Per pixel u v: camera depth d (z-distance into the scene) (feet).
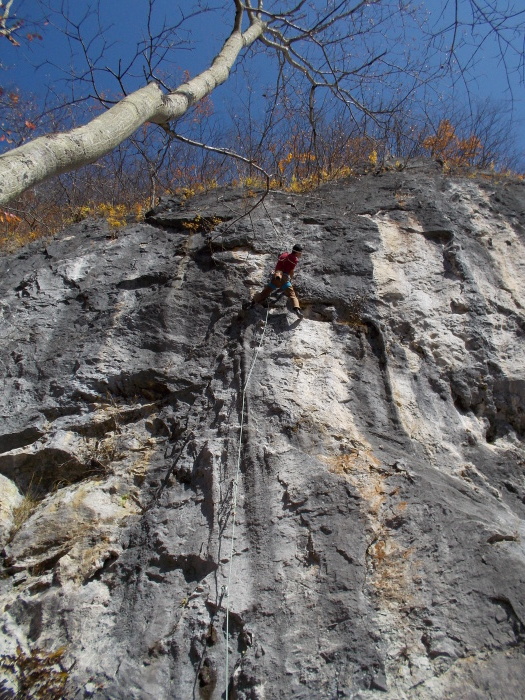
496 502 15.66
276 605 13.21
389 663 11.69
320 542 14.20
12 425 19.02
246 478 16.02
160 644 13.11
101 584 14.79
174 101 13.83
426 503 14.66
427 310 21.33
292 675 11.91
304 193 29.25
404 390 18.88
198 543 14.87
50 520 16.28
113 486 17.07
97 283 23.90
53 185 37.40
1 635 13.76
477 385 19.33
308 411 17.66
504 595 12.41
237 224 25.48
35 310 23.22
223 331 20.93
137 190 36.63
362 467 15.97
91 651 13.23
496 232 25.43
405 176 29.71
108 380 19.80
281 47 19.71
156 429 18.76
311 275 22.57
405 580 13.14
